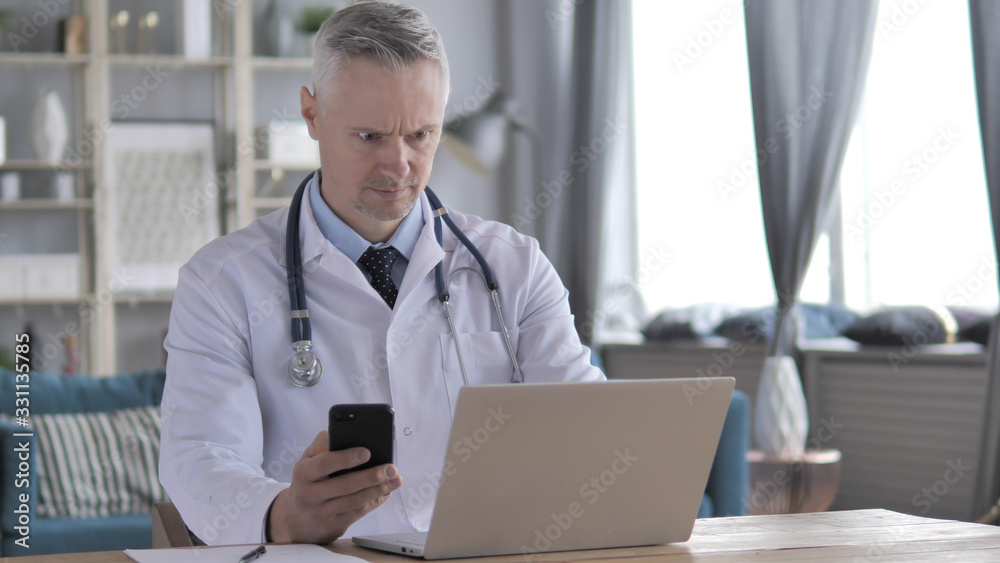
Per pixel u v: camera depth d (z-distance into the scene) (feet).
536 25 16.58
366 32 4.17
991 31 9.39
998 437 9.41
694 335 13.96
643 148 16.16
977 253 11.53
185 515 3.93
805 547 3.38
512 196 16.66
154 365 15.03
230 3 14.92
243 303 4.62
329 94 4.27
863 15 10.71
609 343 15.66
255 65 14.82
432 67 4.26
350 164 4.29
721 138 14.78
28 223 14.57
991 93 9.41
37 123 14.11
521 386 3.04
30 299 13.96
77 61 14.19
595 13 15.33
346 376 4.62
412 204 4.43
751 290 14.40
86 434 9.45
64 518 9.00
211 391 4.29
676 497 3.39
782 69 11.27
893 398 11.48
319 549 3.25
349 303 4.70
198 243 15.11
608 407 3.18
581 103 15.49
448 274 4.95
